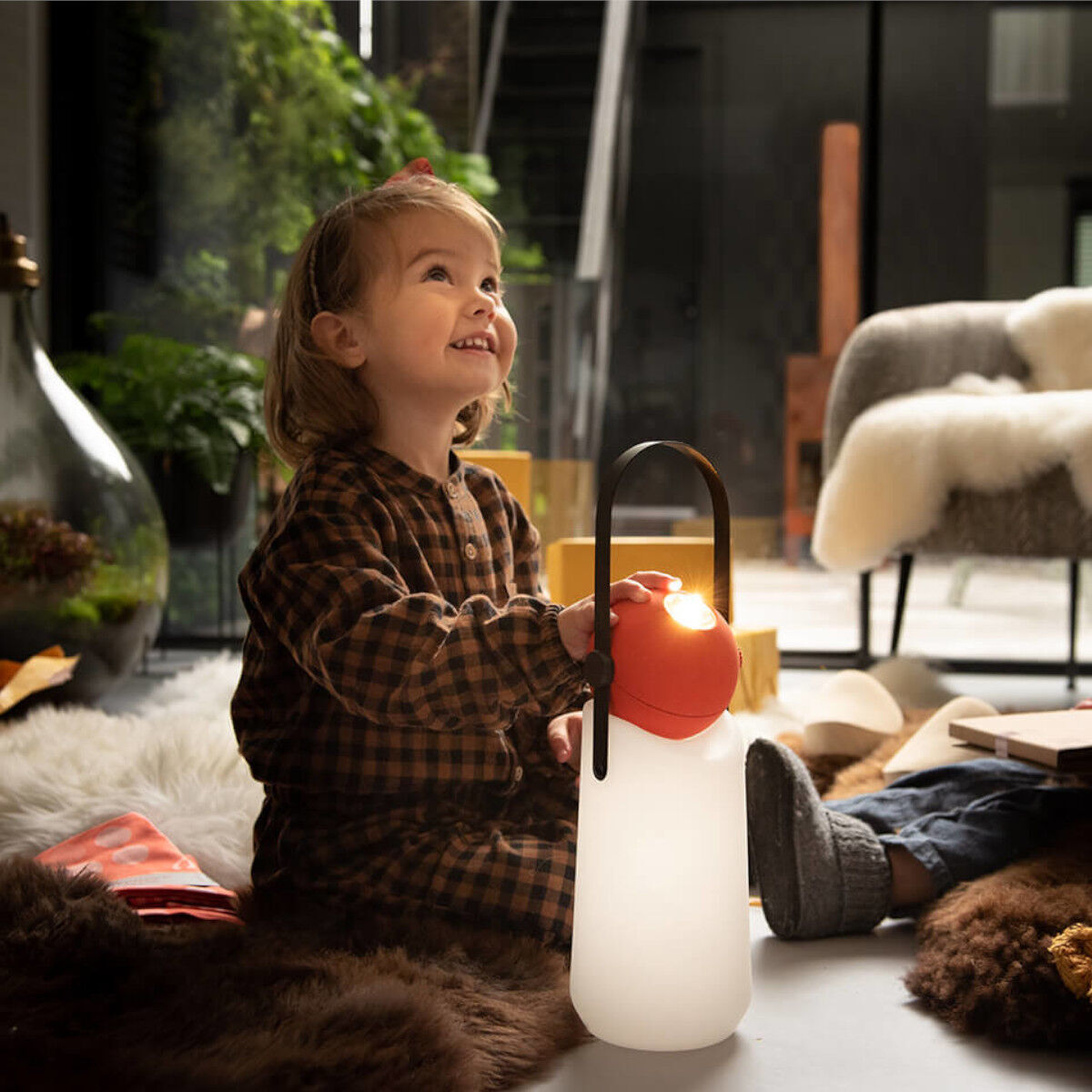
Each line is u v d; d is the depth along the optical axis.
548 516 3.30
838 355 3.45
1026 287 3.43
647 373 3.52
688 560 1.78
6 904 0.97
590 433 3.54
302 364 1.14
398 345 1.09
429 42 3.71
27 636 2.08
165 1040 0.78
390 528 1.05
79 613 2.11
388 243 1.10
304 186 3.60
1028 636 3.15
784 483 3.46
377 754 1.03
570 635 0.88
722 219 3.48
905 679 2.38
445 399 1.12
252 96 3.56
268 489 3.33
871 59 3.41
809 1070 0.84
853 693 1.80
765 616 3.36
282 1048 0.76
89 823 1.30
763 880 1.12
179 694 2.34
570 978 0.92
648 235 3.51
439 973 0.90
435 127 3.73
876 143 3.42
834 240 3.44
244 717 1.10
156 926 1.02
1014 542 2.16
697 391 3.50
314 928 0.98
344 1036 0.78
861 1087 0.81
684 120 3.48
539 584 1.32
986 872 1.12
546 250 3.59
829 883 1.10
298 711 1.06
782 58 3.44
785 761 1.11
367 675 0.92
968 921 0.96
